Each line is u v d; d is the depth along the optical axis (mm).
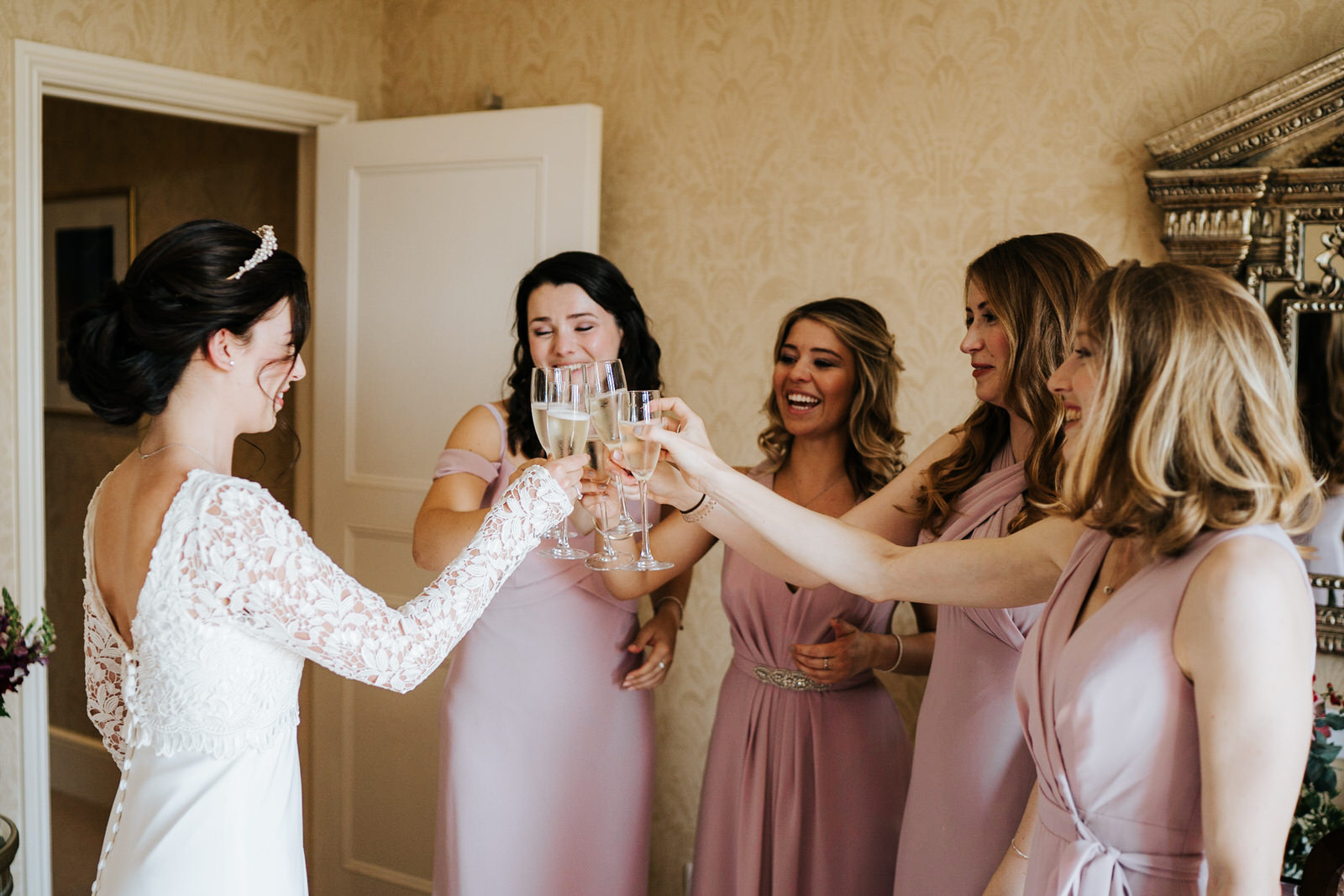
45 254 4598
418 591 3293
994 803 1770
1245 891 1091
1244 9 2350
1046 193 2584
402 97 3551
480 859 2299
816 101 2852
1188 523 1153
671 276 3092
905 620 2787
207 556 1359
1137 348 1174
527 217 3068
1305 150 2246
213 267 1403
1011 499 1791
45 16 2814
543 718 2291
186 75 3074
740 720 2221
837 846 2117
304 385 3691
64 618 4578
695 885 2293
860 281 2820
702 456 1665
